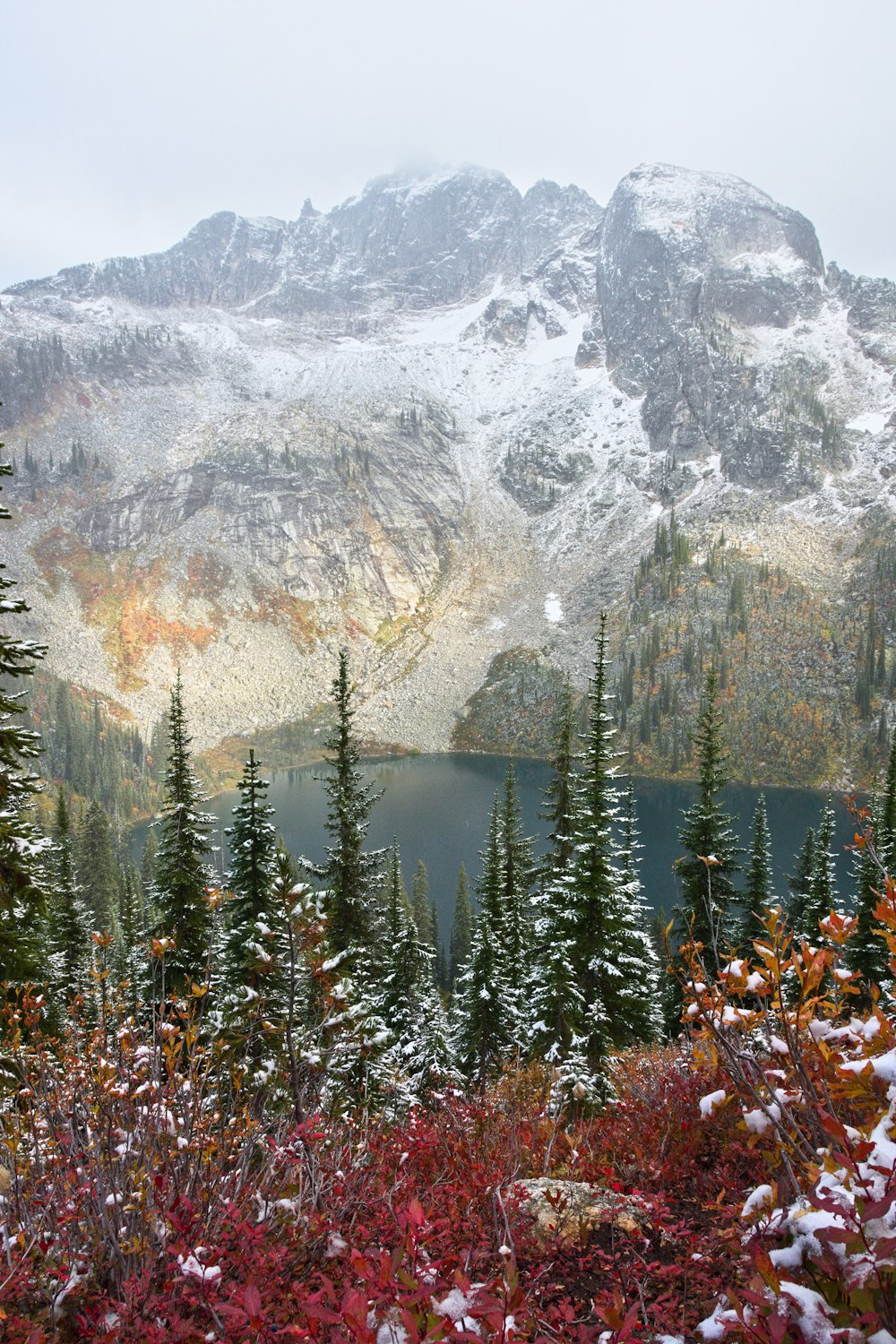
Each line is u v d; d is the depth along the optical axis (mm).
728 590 166750
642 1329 2945
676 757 134000
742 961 2971
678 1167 4859
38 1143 3354
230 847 19766
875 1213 1748
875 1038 2547
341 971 4781
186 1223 3164
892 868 17516
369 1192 4160
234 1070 4074
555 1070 7918
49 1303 3074
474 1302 1968
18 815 10695
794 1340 1827
